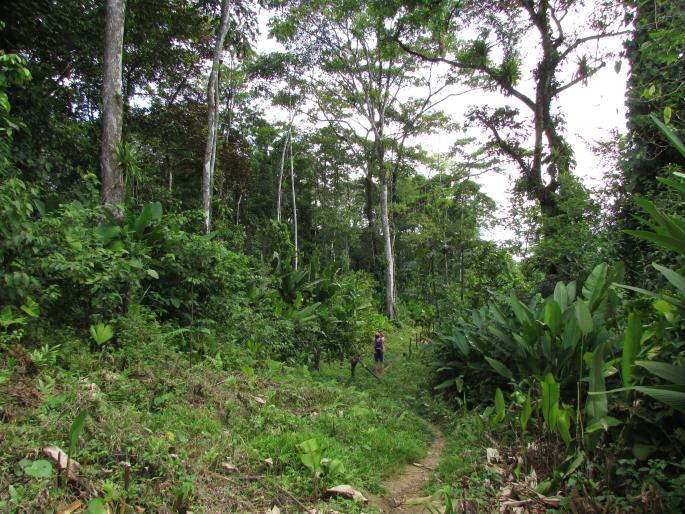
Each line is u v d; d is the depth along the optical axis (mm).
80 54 10148
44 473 2283
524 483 3355
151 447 2957
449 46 18219
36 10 7934
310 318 10375
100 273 5055
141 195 12805
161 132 14984
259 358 7578
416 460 4797
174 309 7113
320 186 39188
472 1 12188
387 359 12578
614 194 8359
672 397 2504
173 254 6852
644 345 3492
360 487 3596
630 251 7922
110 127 7086
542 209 11648
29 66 7996
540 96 11891
